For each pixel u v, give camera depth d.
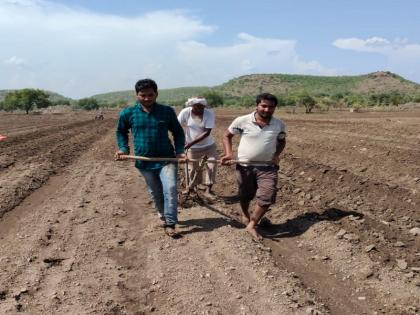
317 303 4.96
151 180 6.83
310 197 8.80
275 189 6.68
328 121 30.98
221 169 12.04
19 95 97.25
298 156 13.82
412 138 16.53
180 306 4.82
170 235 6.60
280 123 6.62
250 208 8.32
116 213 7.95
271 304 4.81
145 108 6.51
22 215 7.99
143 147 6.61
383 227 6.95
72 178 11.16
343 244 6.36
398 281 5.40
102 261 5.93
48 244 6.47
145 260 5.98
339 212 7.65
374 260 5.91
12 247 6.35
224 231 6.74
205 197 8.86
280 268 5.79
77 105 122.94
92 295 5.03
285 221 7.55
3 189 9.42
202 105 8.48
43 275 5.48
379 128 20.39
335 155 13.07
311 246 6.52
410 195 8.38
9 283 5.24
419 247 6.29
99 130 28.44
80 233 6.91
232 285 5.19
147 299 5.01
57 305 4.80
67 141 20.39
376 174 10.59
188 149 8.78
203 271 5.54
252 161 6.64
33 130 29.06
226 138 6.85
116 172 11.98
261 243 6.51
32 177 10.76
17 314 4.61
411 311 4.80
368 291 5.28
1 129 30.64
